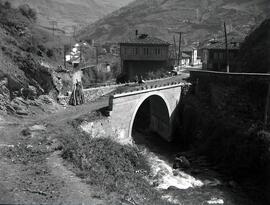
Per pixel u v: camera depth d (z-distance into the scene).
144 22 184.50
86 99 44.28
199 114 48.47
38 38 52.94
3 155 22.86
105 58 103.44
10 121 31.38
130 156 32.56
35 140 26.97
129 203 19.44
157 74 67.12
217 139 41.78
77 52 90.94
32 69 39.31
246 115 42.16
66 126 31.64
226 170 37.34
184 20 173.75
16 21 48.28
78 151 25.67
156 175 34.41
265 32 55.16
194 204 27.86
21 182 19.03
